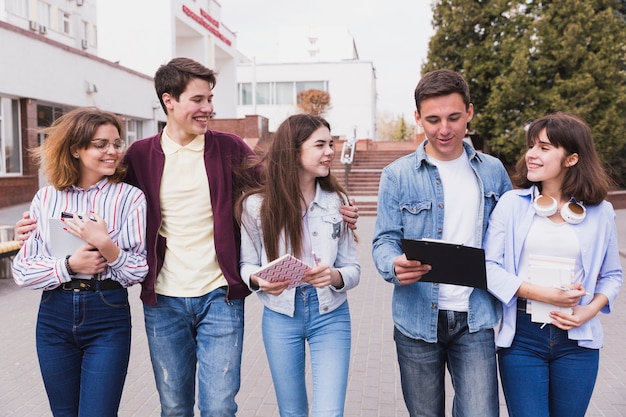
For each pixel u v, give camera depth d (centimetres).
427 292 250
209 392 265
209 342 270
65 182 257
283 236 265
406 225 258
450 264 220
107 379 251
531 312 238
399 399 418
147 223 273
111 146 254
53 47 1702
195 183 275
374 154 2448
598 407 400
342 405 253
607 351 515
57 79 1727
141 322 616
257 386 445
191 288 271
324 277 246
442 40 2091
